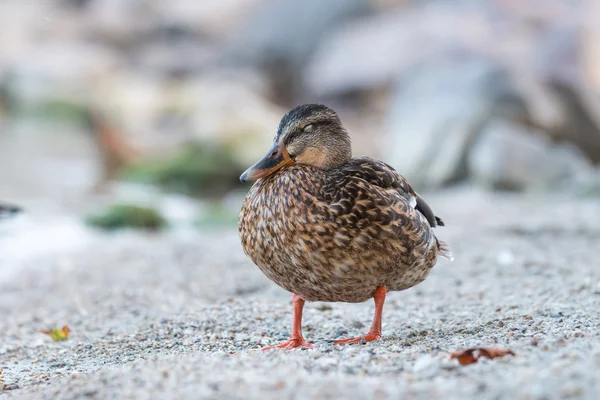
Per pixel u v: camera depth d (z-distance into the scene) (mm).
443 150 22219
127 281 10664
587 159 23688
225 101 26625
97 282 10758
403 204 6410
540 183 20594
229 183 23094
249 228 6469
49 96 26641
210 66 33625
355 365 5281
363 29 34156
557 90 24062
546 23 30812
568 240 12391
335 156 6707
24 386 6039
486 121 22469
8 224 14898
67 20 35219
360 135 28453
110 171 24766
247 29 35094
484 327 7027
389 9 34906
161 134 26281
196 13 36188
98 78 28578
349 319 8031
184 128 26234
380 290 6645
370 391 4566
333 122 6711
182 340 7465
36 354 7574
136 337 7730
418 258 6551
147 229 16094
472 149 21969
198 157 23156
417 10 33875
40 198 19719
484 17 32000
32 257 12773
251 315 8195
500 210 16609
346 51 32906
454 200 19156
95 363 6945
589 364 4730
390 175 6629
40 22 34625
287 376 4945
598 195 19016
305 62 34281
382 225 6258
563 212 15852
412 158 22656
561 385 4406
